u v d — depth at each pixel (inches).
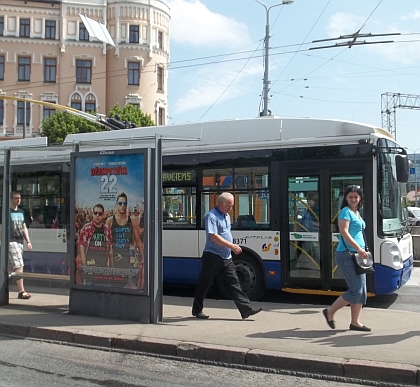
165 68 1907.0
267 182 388.5
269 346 251.1
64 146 352.2
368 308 342.6
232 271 311.1
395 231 368.2
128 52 1809.8
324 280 366.6
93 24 1080.2
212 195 406.0
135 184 308.2
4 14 1768.0
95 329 293.0
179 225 417.4
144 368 241.1
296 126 386.3
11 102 1775.3
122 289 312.3
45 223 361.7
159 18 1873.8
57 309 346.3
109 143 332.5
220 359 247.0
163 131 431.8
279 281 379.6
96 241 323.0
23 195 374.6
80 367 243.6
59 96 1793.8
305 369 230.1
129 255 311.0
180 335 275.4
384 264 353.7
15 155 377.4
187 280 412.8
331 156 369.7
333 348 245.4
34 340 294.5
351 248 270.8
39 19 1787.6
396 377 214.8
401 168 361.4
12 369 241.4
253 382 220.2
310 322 302.7
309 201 374.9
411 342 254.5
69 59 1795.0
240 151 399.2
